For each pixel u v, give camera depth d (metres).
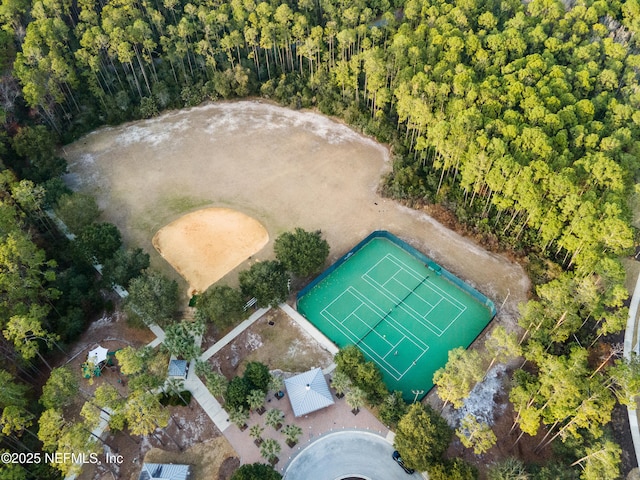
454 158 103.12
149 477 67.19
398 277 98.06
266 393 79.12
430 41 133.50
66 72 127.75
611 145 96.69
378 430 75.06
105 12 142.00
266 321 90.38
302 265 91.62
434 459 66.81
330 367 83.12
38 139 114.44
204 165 124.75
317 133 133.88
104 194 116.88
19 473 64.00
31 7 149.25
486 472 70.19
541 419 75.31
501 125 100.88
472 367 65.31
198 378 81.94
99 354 83.31
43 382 82.56
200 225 108.88
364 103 137.38
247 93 146.00
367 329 89.31
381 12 168.25
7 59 135.25
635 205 95.19
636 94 113.88
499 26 148.12
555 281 79.81
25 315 78.62
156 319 86.00
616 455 59.25
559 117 104.69
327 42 145.25
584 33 138.25
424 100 111.81
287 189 117.06
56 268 99.00
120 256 92.12
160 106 142.62
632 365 66.88
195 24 146.62
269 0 155.38
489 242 101.75
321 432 74.94
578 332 86.19
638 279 96.62
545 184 90.19
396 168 115.56
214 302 83.81
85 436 63.31
